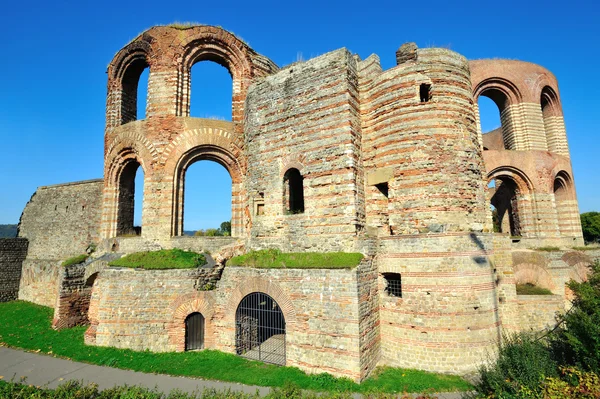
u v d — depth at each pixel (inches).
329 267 634.2
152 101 911.7
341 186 703.7
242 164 926.4
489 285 654.5
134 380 594.9
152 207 876.0
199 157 929.5
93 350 714.2
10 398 417.7
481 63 1053.2
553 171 1042.1
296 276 661.9
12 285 1355.8
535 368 425.1
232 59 978.1
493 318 647.8
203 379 601.9
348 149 704.4
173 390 489.4
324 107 740.0
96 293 780.6
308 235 730.2
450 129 705.6
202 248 853.2
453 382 576.7
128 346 721.0
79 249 1222.3
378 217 739.4
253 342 760.3
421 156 697.6
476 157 729.6
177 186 893.2
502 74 1058.1
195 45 949.8
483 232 691.4
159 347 719.7
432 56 727.7
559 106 1170.6
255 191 826.8
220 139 916.6
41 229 1357.0
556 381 392.5
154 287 738.8
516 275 886.4
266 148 817.5
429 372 618.8
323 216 716.7
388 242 698.8
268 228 788.6
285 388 441.7
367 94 773.9
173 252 808.3
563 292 887.7
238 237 885.8
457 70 739.4
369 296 658.2
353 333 599.2
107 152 981.8
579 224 1114.1
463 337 620.7
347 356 599.2
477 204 707.4
